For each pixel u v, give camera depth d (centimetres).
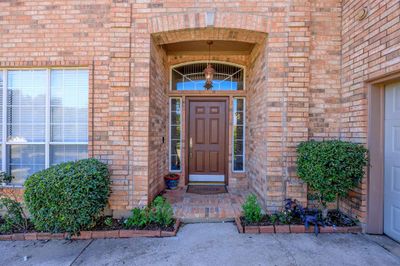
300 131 341
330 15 348
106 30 356
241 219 324
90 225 293
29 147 380
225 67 514
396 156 280
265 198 348
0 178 339
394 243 275
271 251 256
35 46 359
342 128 344
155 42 383
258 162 400
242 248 263
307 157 303
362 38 302
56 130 377
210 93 506
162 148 464
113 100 350
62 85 375
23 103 377
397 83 279
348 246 267
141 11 348
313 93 350
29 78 376
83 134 374
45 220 271
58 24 358
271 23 342
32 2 358
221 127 520
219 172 521
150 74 357
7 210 323
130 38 348
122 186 348
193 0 344
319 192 310
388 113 291
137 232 294
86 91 373
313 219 299
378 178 296
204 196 430
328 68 349
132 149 350
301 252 254
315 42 348
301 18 339
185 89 515
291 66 341
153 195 387
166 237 291
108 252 259
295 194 338
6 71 373
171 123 521
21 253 259
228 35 366
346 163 280
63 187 270
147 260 243
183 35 365
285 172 341
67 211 272
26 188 277
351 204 320
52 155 378
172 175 491
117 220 331
